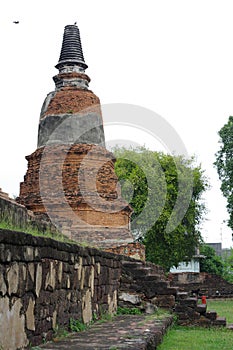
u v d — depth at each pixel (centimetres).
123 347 605
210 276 3784
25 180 2109
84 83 2230
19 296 551
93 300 959
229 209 3297
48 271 663
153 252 3322
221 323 1267
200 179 3666
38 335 619
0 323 495
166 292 1307
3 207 785
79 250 841
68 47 2273
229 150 3334
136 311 1256
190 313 1280
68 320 770
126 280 1315
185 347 832
